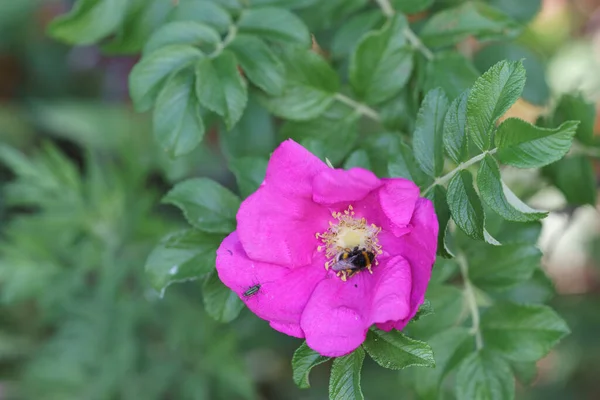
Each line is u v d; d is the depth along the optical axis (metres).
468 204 0.63
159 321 0.86
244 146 0.71
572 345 0.93
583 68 0.94
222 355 0.84
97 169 0.85
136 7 0.72
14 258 0.85
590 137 0.72
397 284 0.61
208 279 0.67
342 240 0.64
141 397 0.86
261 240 0.63
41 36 1.10
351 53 0.71
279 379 0.97
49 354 0.87
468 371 0.68
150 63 0.68
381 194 0.62
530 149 0.61
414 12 0.71
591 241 1.01
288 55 0.69
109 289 0.84
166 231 0.84
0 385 0.95
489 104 0.62
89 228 0.85
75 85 1.11
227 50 0.68
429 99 0.65
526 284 0.72
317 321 0.63
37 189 0.84
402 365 0.61
